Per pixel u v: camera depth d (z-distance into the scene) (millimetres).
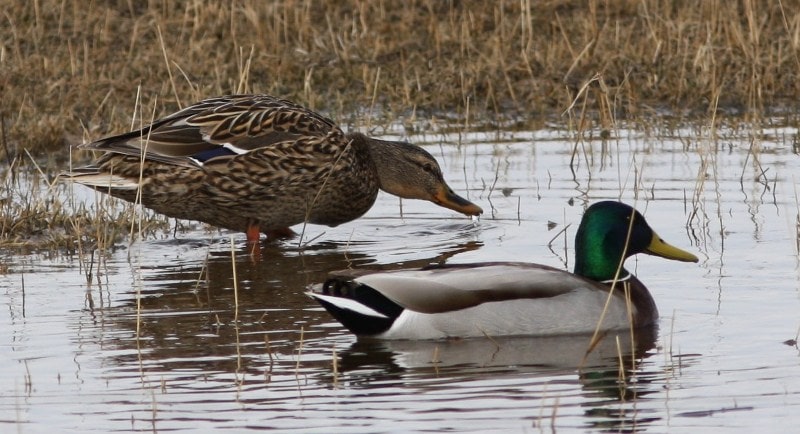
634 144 17547
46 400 9031
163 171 13305
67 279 12422
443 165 16719
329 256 13414
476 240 13875
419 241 13961
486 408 8750
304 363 9820
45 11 21688
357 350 10156
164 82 19031
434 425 8453
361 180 14195
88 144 13227
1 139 17297
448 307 10383
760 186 15266
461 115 19250
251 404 8906
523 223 14344
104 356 10023
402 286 10398
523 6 21766
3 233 14031
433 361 9828
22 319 11023
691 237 13359
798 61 19938
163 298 11750
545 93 19594
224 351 10148
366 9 22203
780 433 8266
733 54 20375
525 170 16391
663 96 19578
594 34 20812
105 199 15266
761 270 12117
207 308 11414
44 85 18969
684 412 8648
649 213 14328
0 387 9305
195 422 8570
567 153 17188
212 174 13359
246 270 12859
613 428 8375
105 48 20516
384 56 20891
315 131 13828
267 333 10641
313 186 13812
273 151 13531
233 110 13758
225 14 21672
